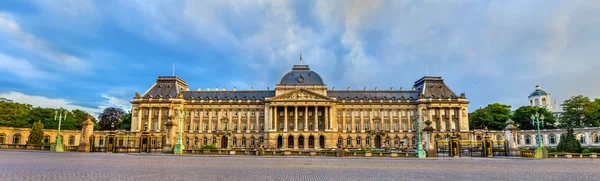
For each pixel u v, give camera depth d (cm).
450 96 13225
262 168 3594
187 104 13338
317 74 13500
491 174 3170
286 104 12850
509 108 15225
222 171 3188
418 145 6488
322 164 4312
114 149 7338
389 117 13288
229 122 13225
